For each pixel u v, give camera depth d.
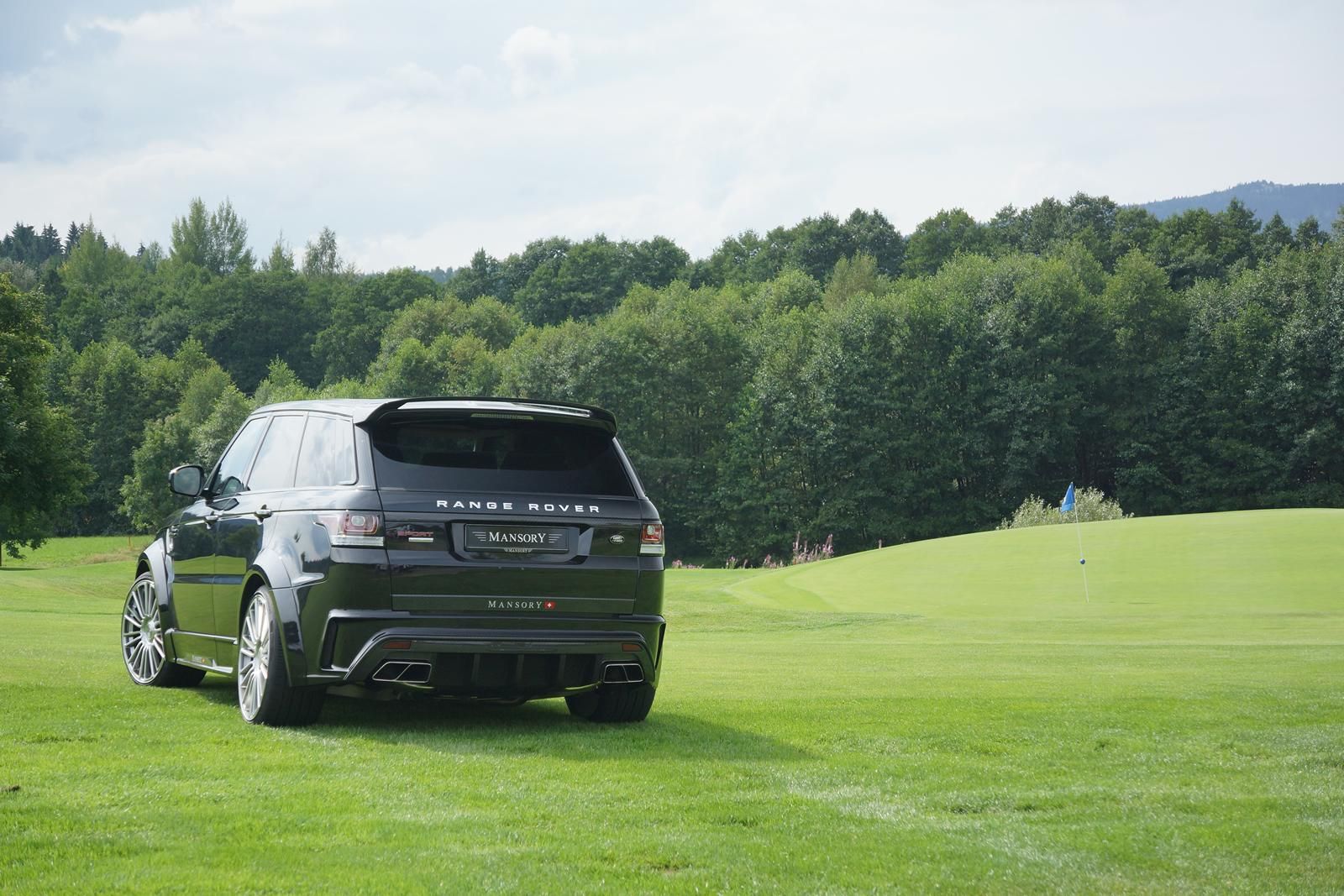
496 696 7.99
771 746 7.46
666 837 4.90
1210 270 109.75
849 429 86.06
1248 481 81.38
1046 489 86.81
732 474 90.19
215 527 9.27
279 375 138.75
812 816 5.37
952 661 15.62
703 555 94.88
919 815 5.45
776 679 12.38
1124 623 25.53
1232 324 83.94
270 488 8.78
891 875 4.41
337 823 5.00
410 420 8.09
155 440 105.69
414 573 7.66
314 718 8.05
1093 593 31.14
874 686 11.55
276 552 8.12
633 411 94.94
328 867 4.31
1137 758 7.01
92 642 15.51
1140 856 4.71
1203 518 40.16
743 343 99.31
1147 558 34.81
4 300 53.56
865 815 5.43
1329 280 83.31
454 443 8.12
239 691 8.34
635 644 8.17
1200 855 4.73
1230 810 5.56
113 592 37.62
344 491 7.81
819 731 8.02
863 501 85.88
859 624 27.31
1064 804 5.72
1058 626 25.39
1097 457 90.19
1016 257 97.69
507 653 7.80
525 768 6.46
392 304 151.38
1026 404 83.44
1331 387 79.94
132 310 168.75
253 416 9.95
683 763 6.70
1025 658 16.09
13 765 6.06
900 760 6.93
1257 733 7.93
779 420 87.81
